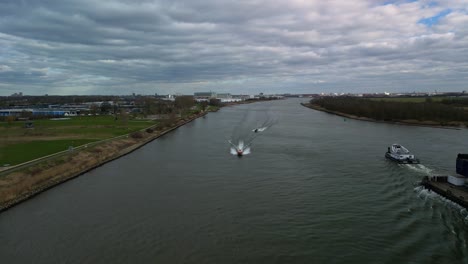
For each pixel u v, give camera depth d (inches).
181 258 1395.2
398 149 3161.9
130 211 1913.1
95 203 2058.3
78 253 1454.2
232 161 3166.8
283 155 3400.6
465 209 1845.5
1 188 2107.5
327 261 1360.7
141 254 1434.5
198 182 2468.0
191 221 1760.6
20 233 1658.5
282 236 1577.3
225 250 1456.7
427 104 7283.5
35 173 2475.4
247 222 1738.4
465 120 6446.9
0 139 4104.3
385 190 2226.9
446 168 2800.2
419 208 1900.8
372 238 1547.7
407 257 1385.3
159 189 2316.7
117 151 3698.3
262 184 2388.0
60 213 1905.8
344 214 1825.8
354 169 2785.4
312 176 2583.7
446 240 1524.4
